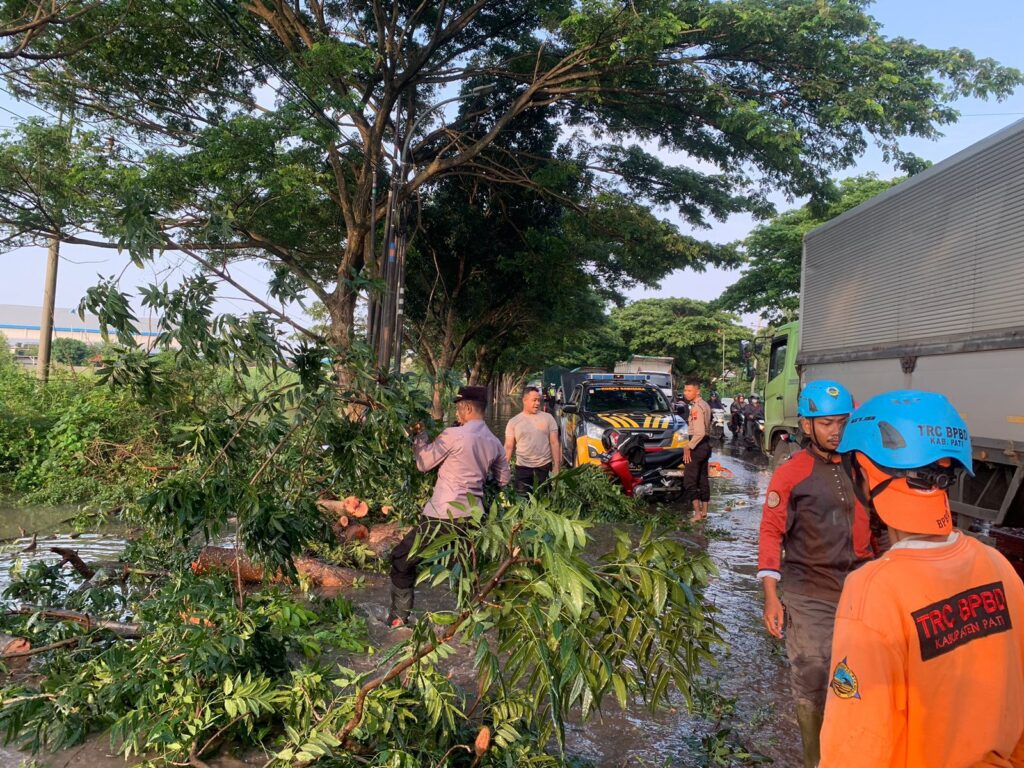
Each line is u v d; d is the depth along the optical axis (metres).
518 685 4.26
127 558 5.77
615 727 4.04
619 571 2.78
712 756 3.69
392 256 16.55
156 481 5.77
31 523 9.20
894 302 8.38
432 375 5.46
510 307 26.95
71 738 3.50
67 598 5.07
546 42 15.49
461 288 24.86
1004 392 6.55
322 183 15.98
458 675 4.49
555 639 2.51
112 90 14.26
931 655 1.58
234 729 3.58
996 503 6.86
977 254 6.88
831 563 3.27
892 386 8.41
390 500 6.88
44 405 13.37
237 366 4.59
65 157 13.13
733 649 5.34
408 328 28.23
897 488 1.67
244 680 3.59
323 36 13.81
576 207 17.91
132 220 4.29
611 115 16.48
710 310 71.38
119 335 4.30
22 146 12.75
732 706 4.27
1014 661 1.64
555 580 2.58
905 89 12.23
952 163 7.29
